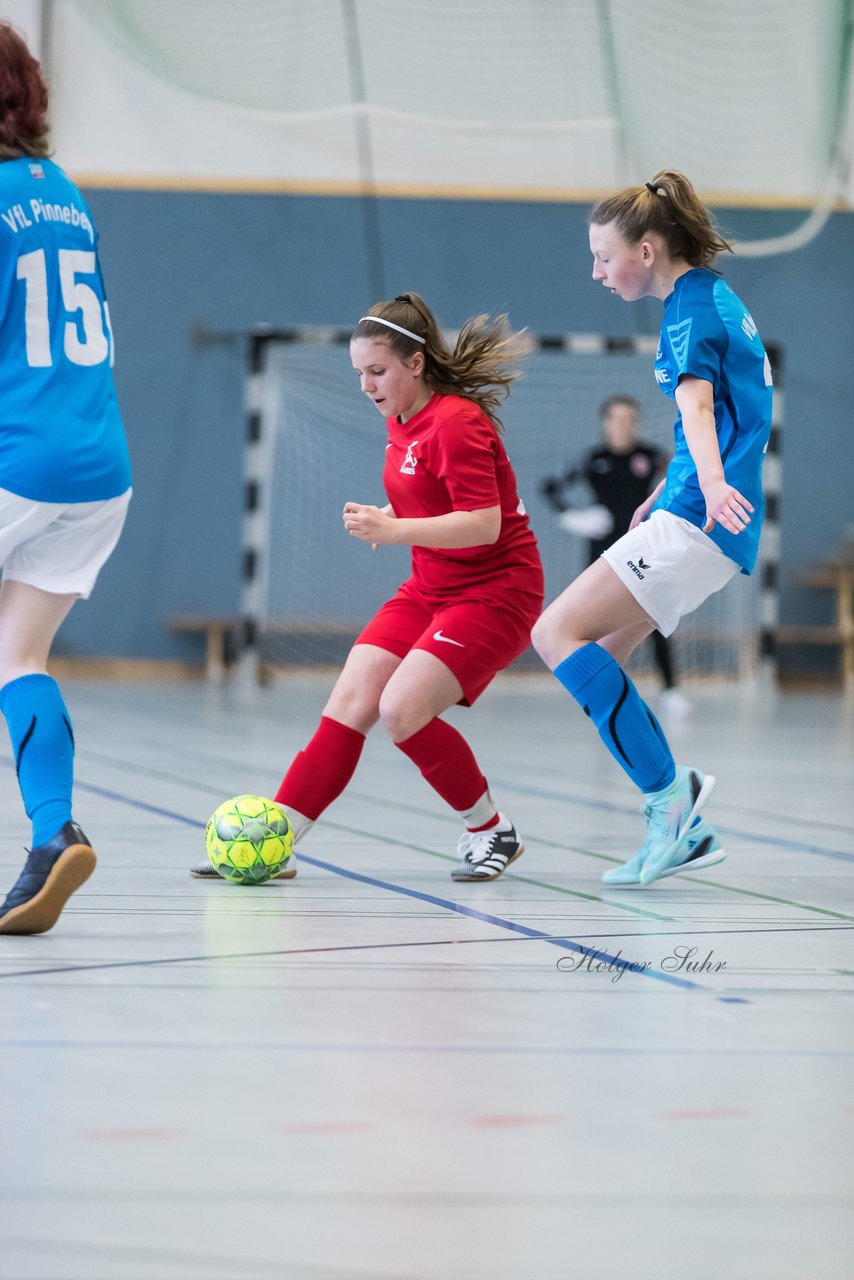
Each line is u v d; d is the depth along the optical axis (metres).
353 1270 3.51
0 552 6.91
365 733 9.69
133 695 27.97
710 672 34.91
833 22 34.59
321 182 34.34
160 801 12.95
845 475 35.56
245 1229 3.72
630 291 9.18
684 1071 5.16
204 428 34.12
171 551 34.03
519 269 34.88
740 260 35.16
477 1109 4.70
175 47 33.62
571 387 35.22
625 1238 3.74
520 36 34.44
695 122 34.88
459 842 9.66
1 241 6.83
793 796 14.59
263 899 8.42
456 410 9.16
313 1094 4.81
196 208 34.00
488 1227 3.79
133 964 6.61
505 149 34.69
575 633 9.01
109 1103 4.67
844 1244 3.73
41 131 7.25
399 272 34.62
